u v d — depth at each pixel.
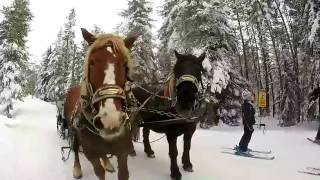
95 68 5.00
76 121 6.18
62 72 63.75
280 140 16.67
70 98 8.29
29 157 9.47
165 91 8.54
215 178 8.78
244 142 12.70
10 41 40.03
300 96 31.95
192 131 8.86
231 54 25.83
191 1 23.48
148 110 8.37
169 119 8.35
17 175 8.09
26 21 40.97
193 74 7.84
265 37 42.97
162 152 11.25
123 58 5.07
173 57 24.67
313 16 26.73
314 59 28.47
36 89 82.00
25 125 15.71
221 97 26.03
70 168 8.77
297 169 10.37
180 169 9.30
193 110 8.20
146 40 27.44
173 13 24.78
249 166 10.40
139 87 9.13
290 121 29.50
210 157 11.34
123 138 5.71
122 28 30.45
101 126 5.18
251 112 12.66
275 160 11.52
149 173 8.89
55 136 12.62
